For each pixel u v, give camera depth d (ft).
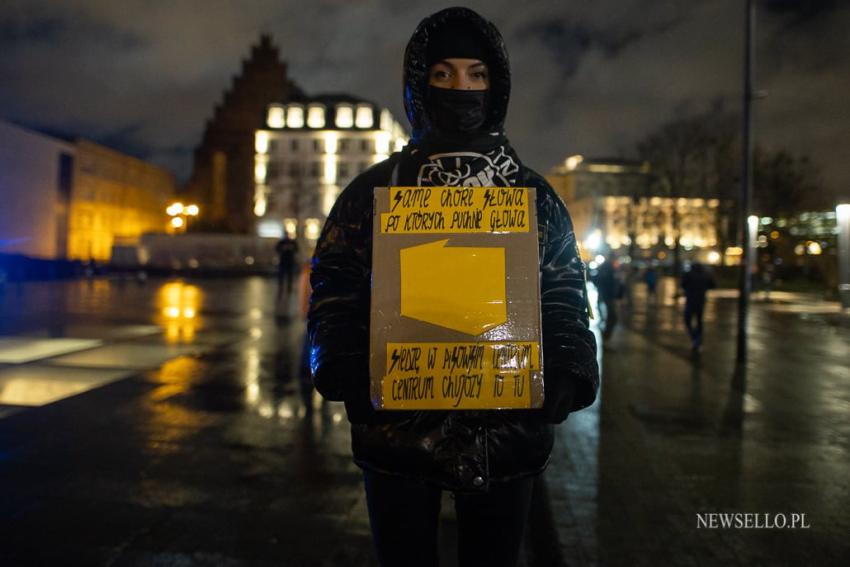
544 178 5.41
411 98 5.27
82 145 198.49
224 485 13.78
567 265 5.16
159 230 250.37
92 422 18.45
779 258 156.46
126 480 13.93
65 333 38.58
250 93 275.80
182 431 17.80
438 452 4.78
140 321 46.75
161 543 11.04
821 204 128.06
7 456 15.34
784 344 44.32
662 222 162.71
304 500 13.03
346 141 266.98
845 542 11.77
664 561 10.91
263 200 266.57
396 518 5.08
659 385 27.09
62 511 12.25
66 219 192.65
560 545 11.40
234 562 10.45
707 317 67.87
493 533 5.24
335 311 5.01
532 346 4.60
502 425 4.89
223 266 175.94
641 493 14.03
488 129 5.35
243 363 28.96
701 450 17.42
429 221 4.73
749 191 32.91
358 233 5.15
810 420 21.17
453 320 4.60
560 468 15.64
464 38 5.20
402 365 4.58
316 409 20.51
